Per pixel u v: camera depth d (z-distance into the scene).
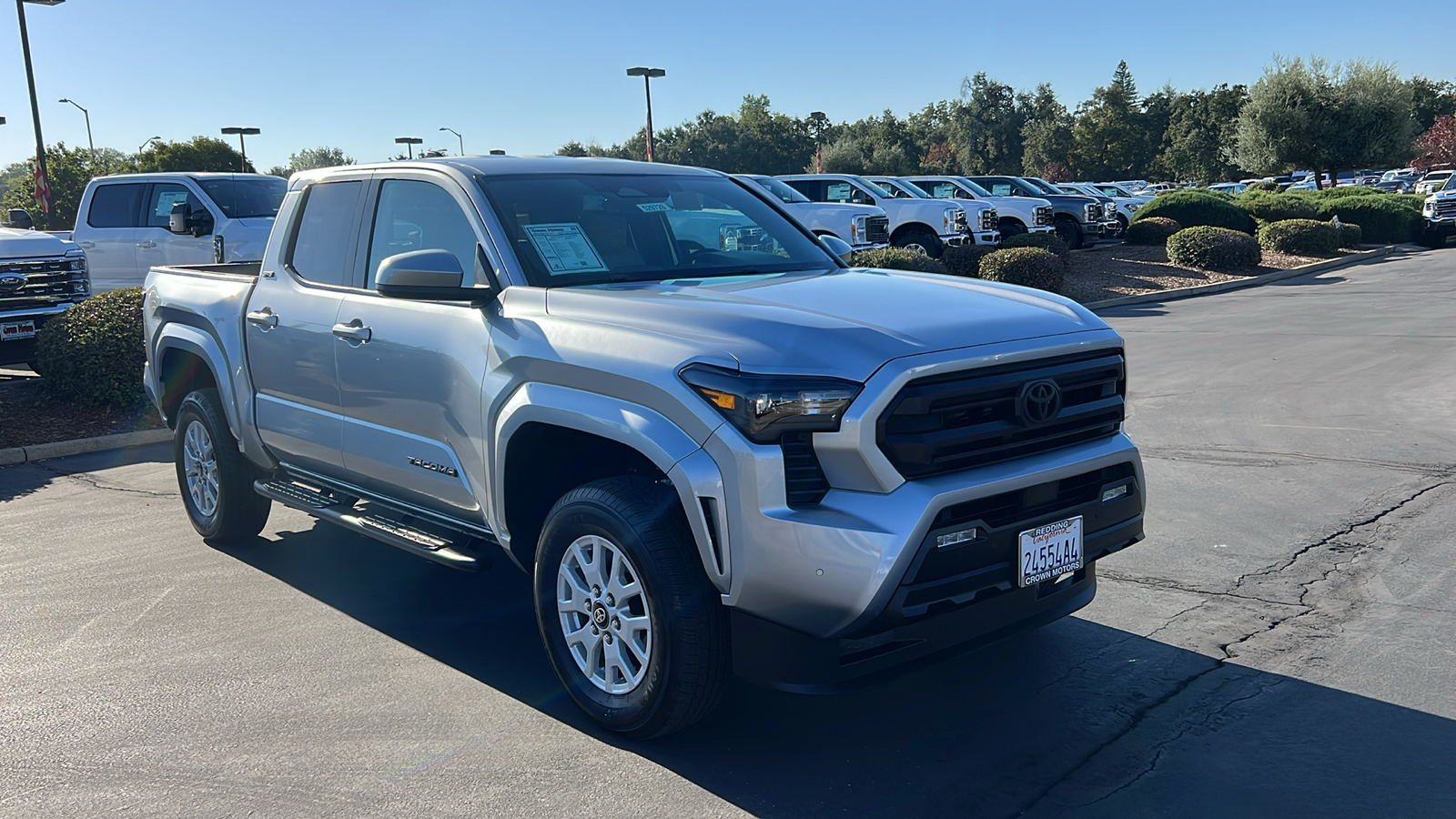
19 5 31.17
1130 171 109.06
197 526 6.27
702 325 3.54
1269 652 4.30
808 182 23.06
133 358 10.19
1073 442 3.71
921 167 113.19
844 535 3.16
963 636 3.42
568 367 3.73
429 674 4.39
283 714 4.04
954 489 3.26
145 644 4.76
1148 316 17.02
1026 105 116.81
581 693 3.86
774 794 3.38
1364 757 3.47
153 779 3.58
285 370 5.23
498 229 4.27
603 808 3.32
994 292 4.04
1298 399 9.46
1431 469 6.93
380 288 4.11
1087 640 4.48
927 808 3.26
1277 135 42.25
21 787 3.55
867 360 3.26
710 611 3.46
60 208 47.69
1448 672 4.07
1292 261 24.97
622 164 5.01
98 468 8.66
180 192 15.68
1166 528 5.95
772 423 3.25
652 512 3.52
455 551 4.37
